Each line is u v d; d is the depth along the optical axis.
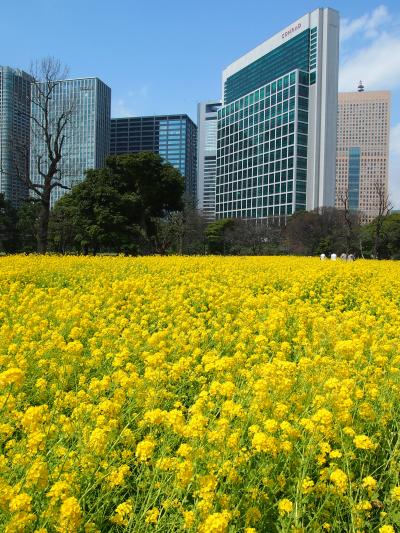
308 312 8.40
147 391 4.31
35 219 51.84
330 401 3.87
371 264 21.75
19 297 9.48
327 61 108.50
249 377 4.69
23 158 30.28
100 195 35.47
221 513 2.64
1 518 2.56
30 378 4.88
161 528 2.74
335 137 110.25
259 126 123.56
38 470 2.70
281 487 3.12
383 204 40.16
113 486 3.06
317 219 62.03
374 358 5.68
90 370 5.40
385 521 3.01
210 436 3.20
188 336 6.68
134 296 9.96
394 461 3.43
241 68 133.75
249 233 64.38
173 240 49.50
